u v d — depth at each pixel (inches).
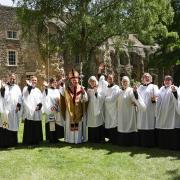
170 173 303.3
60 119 434.9
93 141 430.0
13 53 1331.2
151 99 392.5
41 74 1336.1
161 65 1396.4
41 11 1119.0
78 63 1386.6
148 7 1104.8
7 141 408.2
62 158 355.9
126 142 405.4
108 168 319.6
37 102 424.2
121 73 1633.9
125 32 1133.1
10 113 409.7
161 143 389.1
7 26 1317.7
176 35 1320.1
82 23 1065.5
